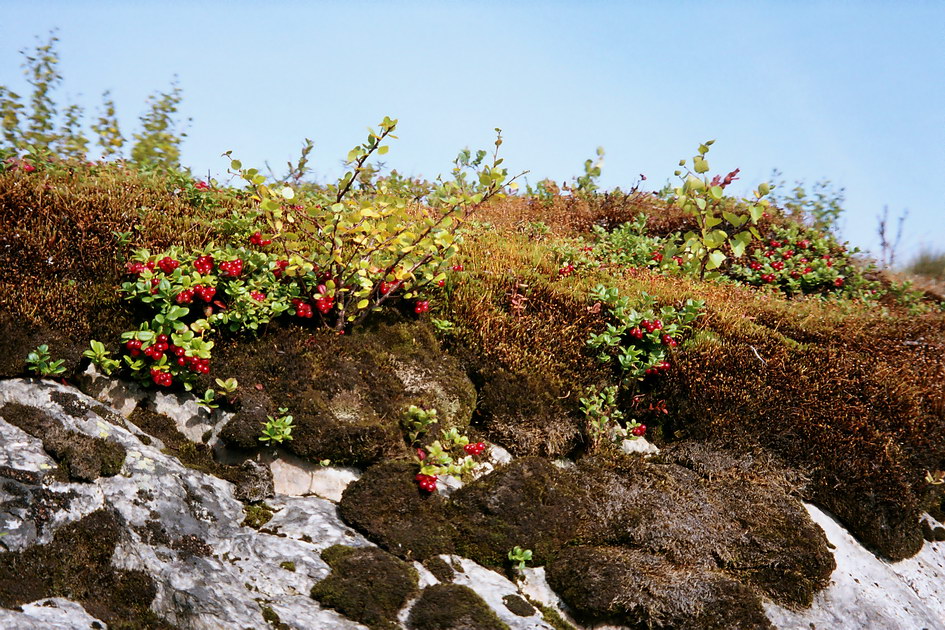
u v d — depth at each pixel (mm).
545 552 5387
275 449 5535
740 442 6711
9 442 4734
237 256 6246
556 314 7113
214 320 5816
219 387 5703
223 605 4266
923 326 8406
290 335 6074
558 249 8695
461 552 5273
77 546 4484
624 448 6711
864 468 6598
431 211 9031
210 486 5133
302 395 5719
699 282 8852
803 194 12305
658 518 5707
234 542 4777
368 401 5934
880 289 10695
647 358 7043
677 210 11977
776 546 5730
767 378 6895
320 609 4504
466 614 4555
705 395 6832
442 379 6328
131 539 4531
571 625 5105
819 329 7809
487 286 7215
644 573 5238
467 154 11266
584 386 6742
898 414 6805
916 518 6707
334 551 4859
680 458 6680
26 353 5375
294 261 6000
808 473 6652
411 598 4684
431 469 5387
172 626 4234
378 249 6234
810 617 5582
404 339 6449
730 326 7316
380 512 5230
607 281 8188
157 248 6312
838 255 11266
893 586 6203
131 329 5812
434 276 6727
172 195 7527
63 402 5160
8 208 6020
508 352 6613
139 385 5703
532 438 6395
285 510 5203
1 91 9328
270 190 6078
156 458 5066
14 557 4273
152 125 10203
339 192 6387
